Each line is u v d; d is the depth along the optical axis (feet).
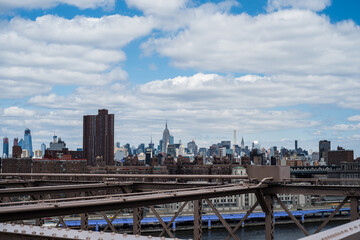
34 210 42.42
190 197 62.95
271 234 76.28
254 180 77.15
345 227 16.75
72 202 47.29
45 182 114.01
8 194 74.08
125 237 19.17
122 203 52.70
